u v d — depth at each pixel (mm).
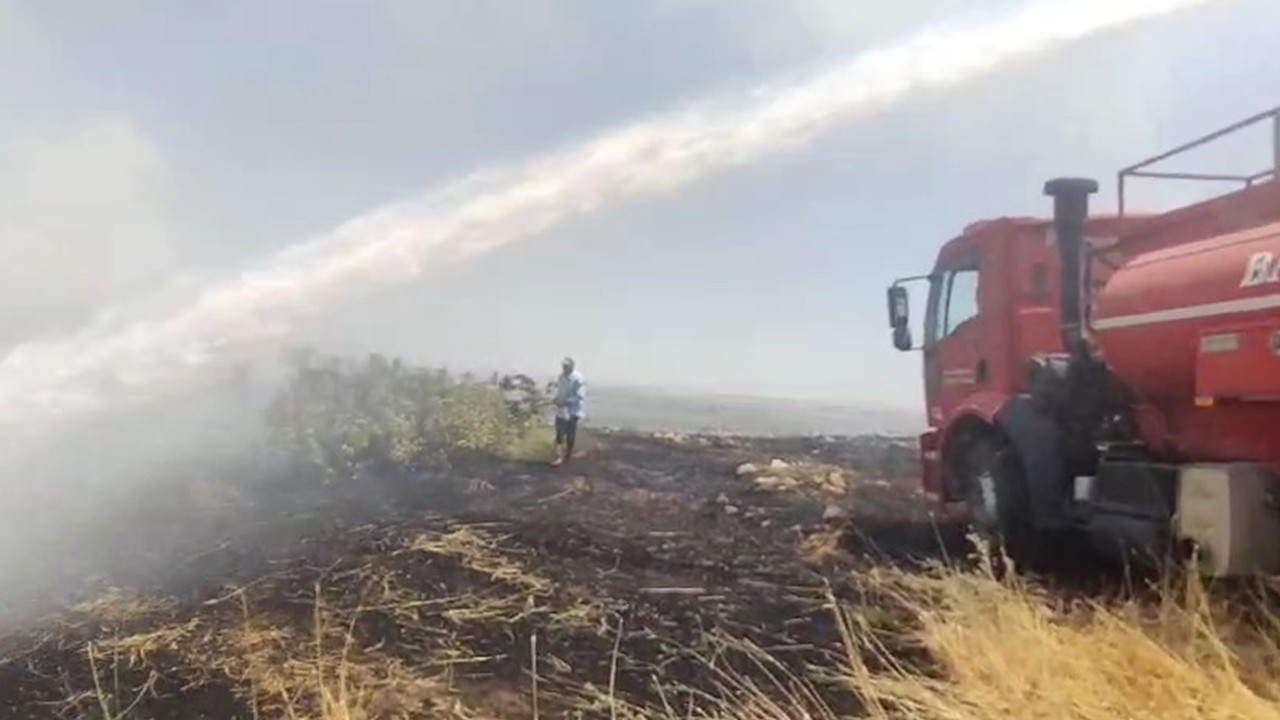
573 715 5086
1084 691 4797
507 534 8945
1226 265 6457
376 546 8352
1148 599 6781
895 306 10891
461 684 5477
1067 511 8133
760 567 8016
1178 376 7016
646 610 6723
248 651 6008
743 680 5449
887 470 15359
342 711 4984
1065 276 8508
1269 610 6047
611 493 11750
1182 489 6891
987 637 5500
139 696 5441
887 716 4879
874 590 7199
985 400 9195
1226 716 4594
